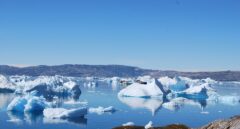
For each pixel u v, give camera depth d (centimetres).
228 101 10769
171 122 6088
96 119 6231
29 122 5875
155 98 11438
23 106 7256
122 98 11081
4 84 12056
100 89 15700
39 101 7325
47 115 6450
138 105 8981
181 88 13812
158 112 7550
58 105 8575
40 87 11156
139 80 15988
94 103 9306
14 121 5956
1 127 5397
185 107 8725
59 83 11869
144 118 6550
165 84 14650
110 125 5628
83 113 6556
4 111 7162
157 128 1966
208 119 6531
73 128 5334
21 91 11519
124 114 7031
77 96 11469
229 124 1132
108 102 9631
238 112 7738
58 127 5431
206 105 9356
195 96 11950
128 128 2059
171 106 8900
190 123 5988
